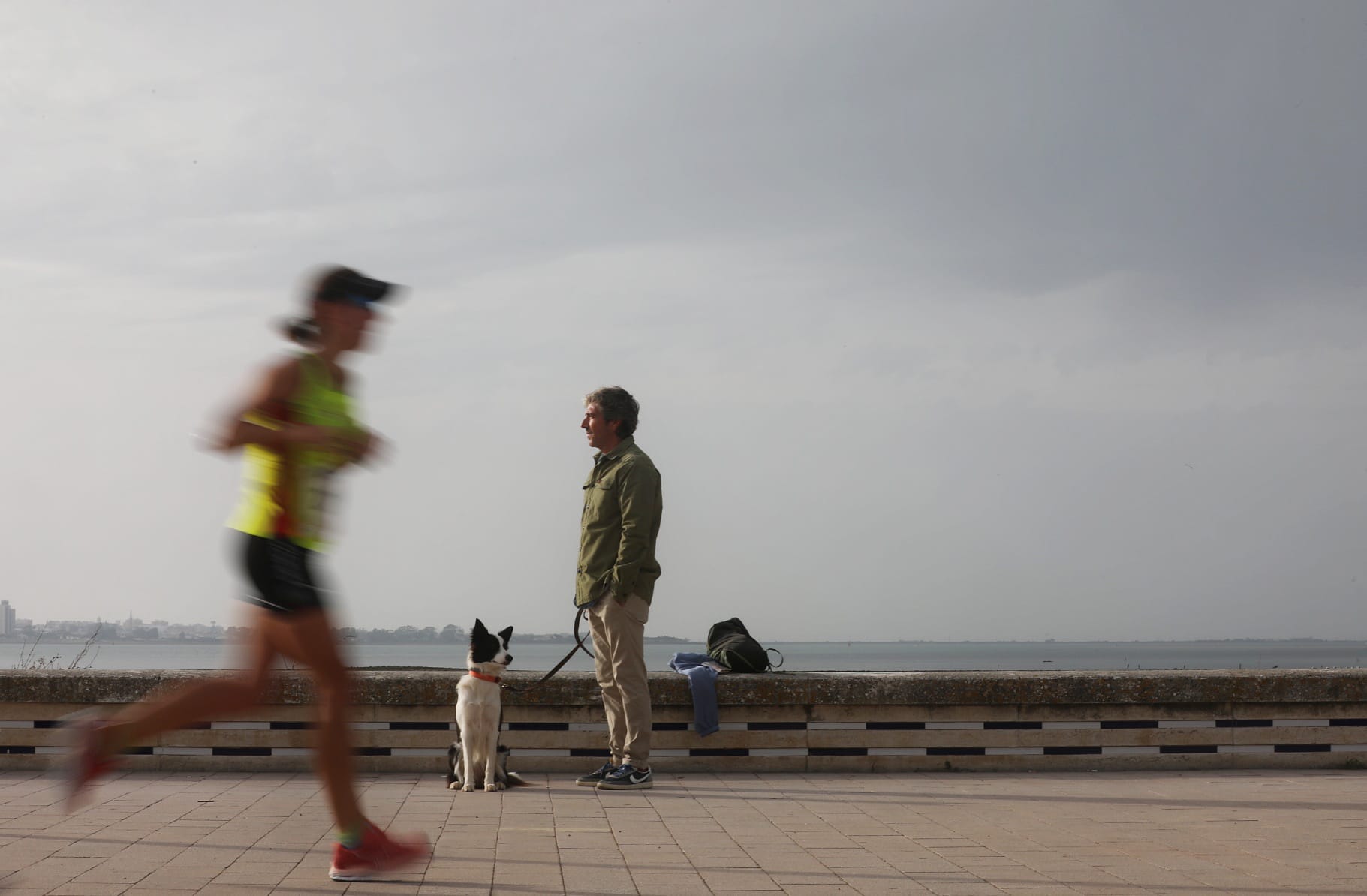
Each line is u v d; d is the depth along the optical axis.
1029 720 9.20
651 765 8.98
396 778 8.64
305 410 4.57
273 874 5.17
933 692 9.15
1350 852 5.95
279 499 4.54
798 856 5.77
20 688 8.64
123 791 7.70
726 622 9.96
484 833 6.36
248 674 4.56
